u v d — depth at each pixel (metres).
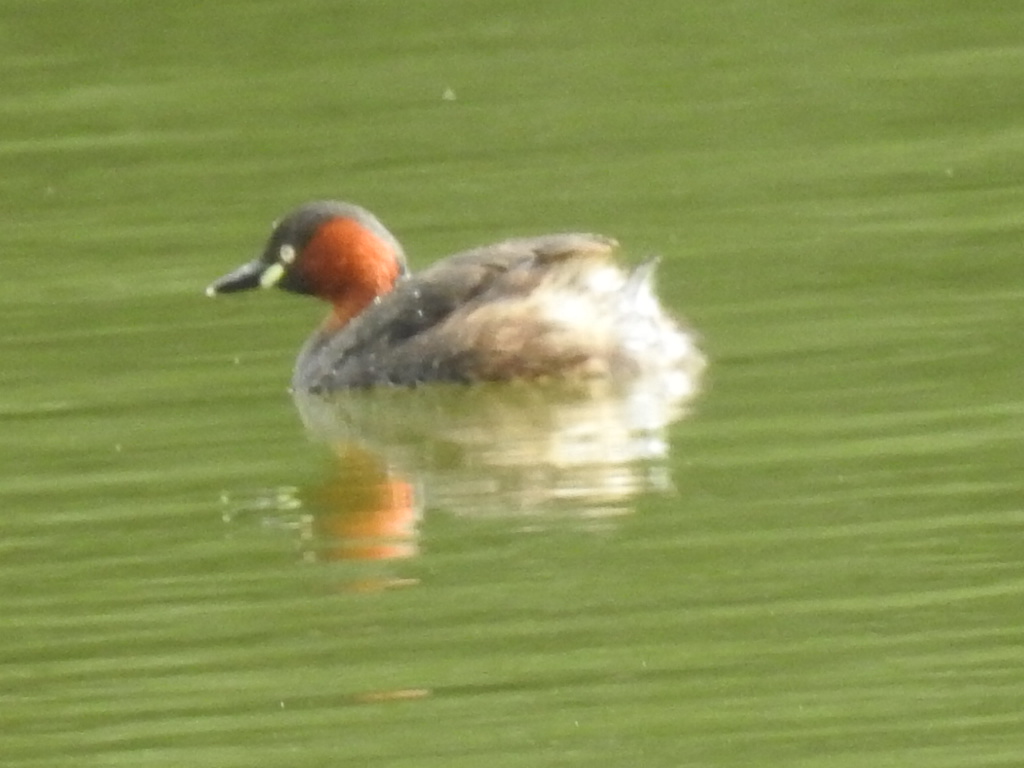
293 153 22.39
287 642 12.00
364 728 11.01
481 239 19.89
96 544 13.43
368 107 23.50
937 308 17.09
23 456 15.02
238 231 20.31
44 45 25.31
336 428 15.51
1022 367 15.60
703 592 12.32
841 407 15.06
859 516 13.18
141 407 16.03
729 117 22.88
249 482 14.39
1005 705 10.90
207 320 18.11
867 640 11.64
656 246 19.25
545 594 12.40
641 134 22.45
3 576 13.02
